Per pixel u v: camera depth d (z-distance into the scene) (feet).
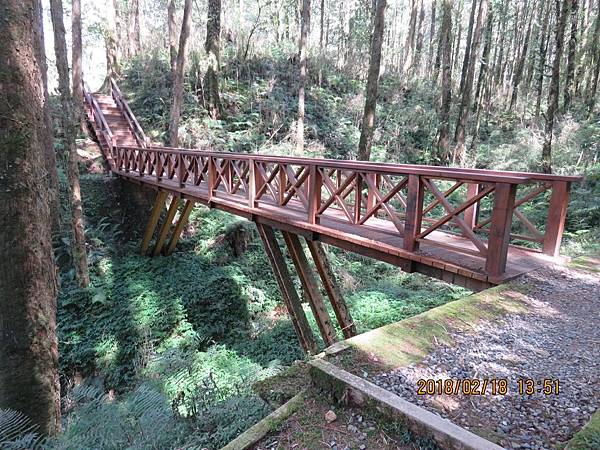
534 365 6.88
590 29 52.42
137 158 31.17
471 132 48.34
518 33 67.00
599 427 5.00
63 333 23.49
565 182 12.36
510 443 5.05
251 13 65.82
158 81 47.11
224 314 26.04
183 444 7.39
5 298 10.35
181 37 34.35
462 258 11.36
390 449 5.11
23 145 10.40
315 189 14.69
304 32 35.50
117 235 32.24
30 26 10.57
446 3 38.55
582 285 10.49
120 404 9.30
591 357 7.16
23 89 10.37
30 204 10.63
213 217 32.73
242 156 18.48
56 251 27.25
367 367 6.63
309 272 17.88
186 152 23.20
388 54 68.90
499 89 63.00
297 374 7.19
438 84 56.03
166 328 24.36
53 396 11.34
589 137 32.48
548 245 12.87
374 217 18.04
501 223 9.85
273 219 16.80
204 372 15.44
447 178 10.63
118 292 26.30
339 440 5.30
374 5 52.13
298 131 36.63
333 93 49.70
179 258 30.17
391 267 27.99
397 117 46.19
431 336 7.73
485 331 8.03
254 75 48.06
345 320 18.25
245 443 5.30
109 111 43.83
